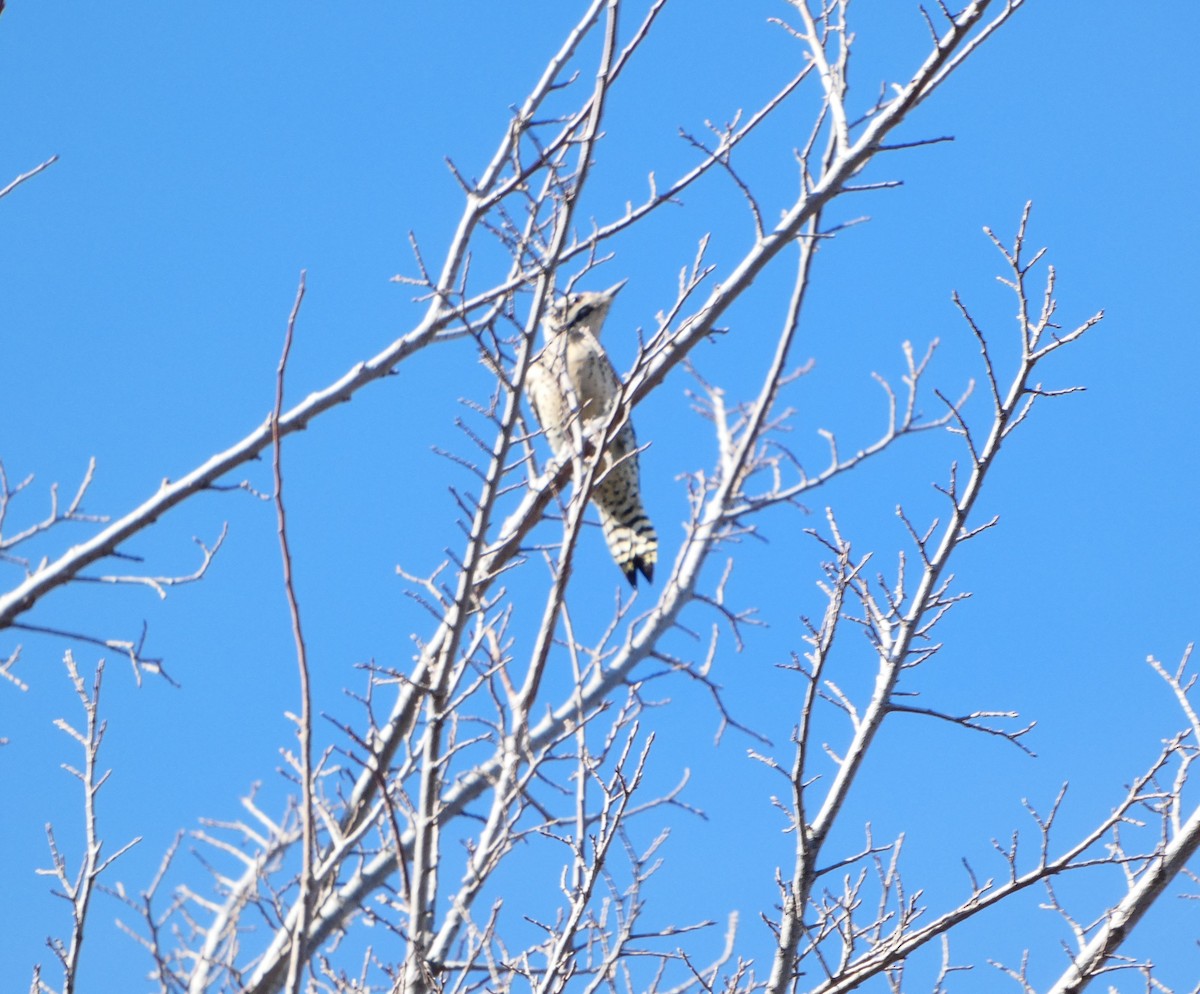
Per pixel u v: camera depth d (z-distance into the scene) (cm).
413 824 1039
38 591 1079
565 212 1066
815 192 1196
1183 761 984
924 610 966
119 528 1111
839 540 965
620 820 939
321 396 1169
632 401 1166
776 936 923
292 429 1166
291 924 1073
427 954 976
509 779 1008
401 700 1120
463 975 947
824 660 947
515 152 1134
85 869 930
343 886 1264
